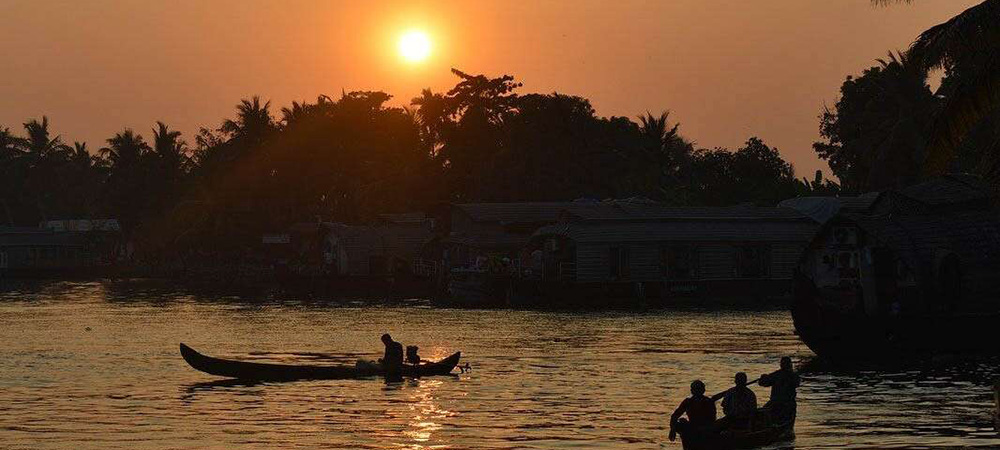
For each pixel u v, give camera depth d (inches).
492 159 5890.8
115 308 4087.1
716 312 3627.0
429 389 1888.5
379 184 6117.1
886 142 4389.8
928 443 1381.6
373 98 6614.2
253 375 1998.0
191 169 7278.5
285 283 4783.5
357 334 2972.4
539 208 4714.6
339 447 1401.3
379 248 5059.1
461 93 6348.4
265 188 6481.3
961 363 2187.5
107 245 7800.2
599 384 1947.6
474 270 4119.1
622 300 3784.5
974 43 1401.3
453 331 3021.7
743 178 5693.9
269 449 1391.5
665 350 2492.6
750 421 1349.7
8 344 2731.3
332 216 6432.1
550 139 5753.0
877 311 2534.5
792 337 2773.1
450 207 4928.6
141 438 1461.6
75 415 1635.1
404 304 4220.0
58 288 5644.7
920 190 3058.6
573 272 3939.5
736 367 2176.4
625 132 6058.1
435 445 1411.2
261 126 6845.5
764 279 3929.6
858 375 2025.1
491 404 1726.1
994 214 2625.5
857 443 1384.1
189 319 3538.4
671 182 5900.6
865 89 4808.1
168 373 2121.1
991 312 2356.1
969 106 1403.8
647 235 3907.5
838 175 5329.7
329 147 6456.7
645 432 1489.9
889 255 2566.4
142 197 7460.6
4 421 1588.3
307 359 2426.2
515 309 3855.8
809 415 1589.6
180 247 6761.8
